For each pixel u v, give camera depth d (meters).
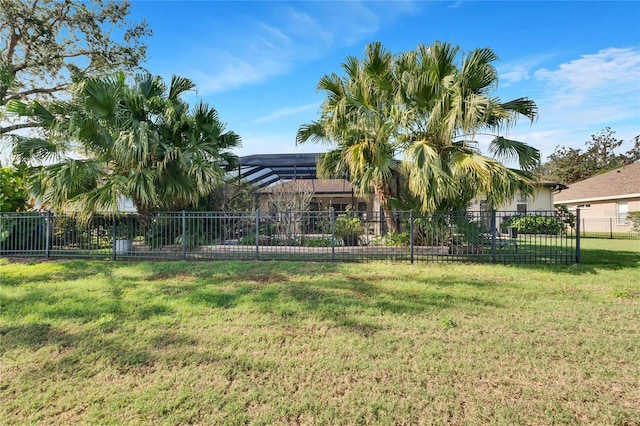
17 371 3.03
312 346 3.48
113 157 8.62
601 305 4.79
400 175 9.29
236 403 2.54
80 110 8.20
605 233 20.08
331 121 8.88
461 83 7.59
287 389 2.73
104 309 4.57
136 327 3.98
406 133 8.42
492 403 2.53
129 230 9.09
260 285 5.92
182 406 2.51
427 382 2.82
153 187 8.21
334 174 10.48
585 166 37.38
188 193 8.99
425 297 5.18
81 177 8.14
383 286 5.83
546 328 3.95
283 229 10.34
